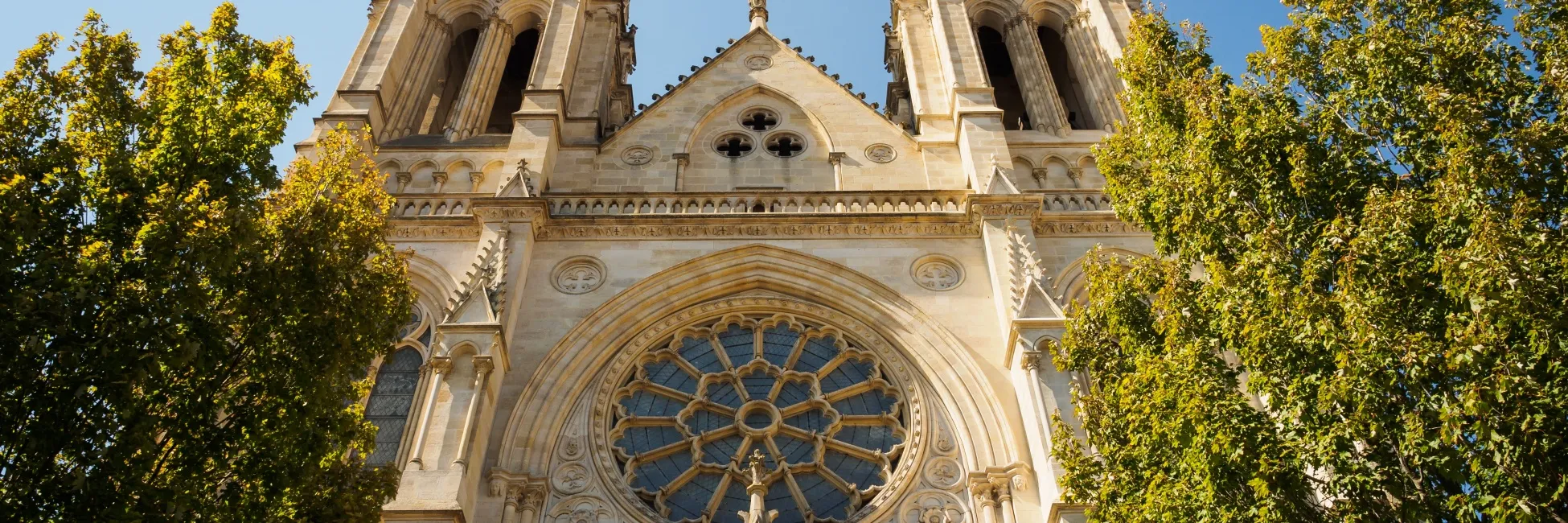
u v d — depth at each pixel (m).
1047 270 31.12
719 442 27.28
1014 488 25.02
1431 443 14.01
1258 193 18.53
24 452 13.98
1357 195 17.36
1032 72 42.16
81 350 14.16
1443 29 17.77
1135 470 19.11
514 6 45.34
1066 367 21.89
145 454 14.88
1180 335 18.47
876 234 31.77
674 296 30.38
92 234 15.74
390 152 36.25
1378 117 17.75
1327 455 15.01
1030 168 36.62
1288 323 16.11
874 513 25.33
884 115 38.25
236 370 16.78
